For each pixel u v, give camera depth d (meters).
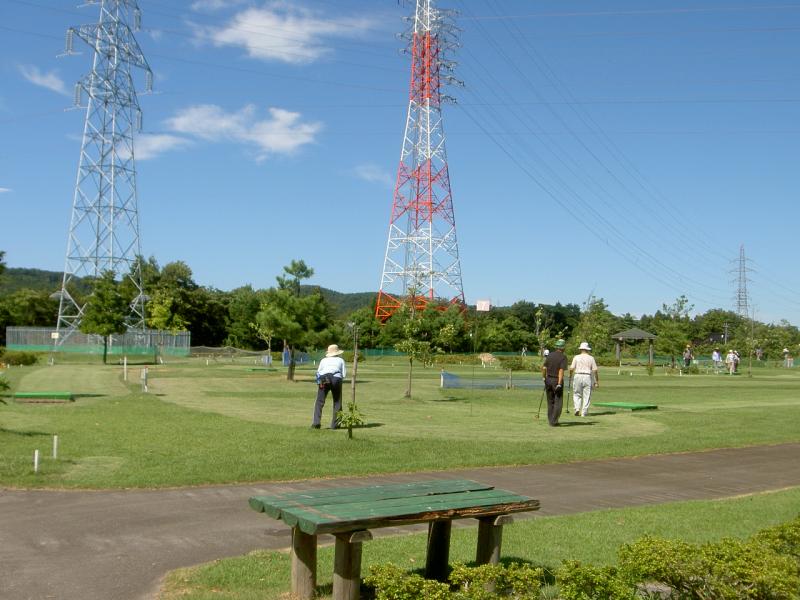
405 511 6.05
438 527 6.85
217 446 14.04
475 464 13.38
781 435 18.27
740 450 16.20
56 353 60.06
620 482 12.29
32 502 9.69
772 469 13.88
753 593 5.05
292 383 33.44
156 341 68.06
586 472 13.14
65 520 8.84
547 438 16.70
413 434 16.52
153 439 14.77
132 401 22.45
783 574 5.12
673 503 10.57
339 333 35.56
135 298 67.06
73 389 27.28
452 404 24.86
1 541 7.91
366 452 13.83
